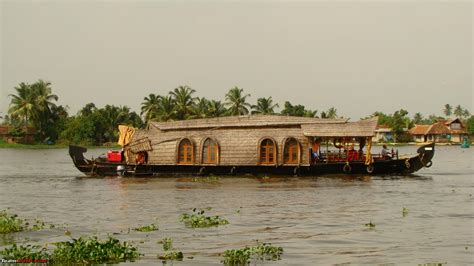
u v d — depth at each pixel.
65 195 30.42
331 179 37.88
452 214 22.58
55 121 116.31
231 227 19.95
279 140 39.72
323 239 17.72
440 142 133.75
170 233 18.92
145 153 41.53
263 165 39.50
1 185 36.72
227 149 40.00
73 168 54.88
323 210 23.89
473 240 17.34
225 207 24.98
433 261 14.82
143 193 30.77
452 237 17.83
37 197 29.62
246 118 40.94
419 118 186.62
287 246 16.73
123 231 19.41
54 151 99.81
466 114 185.88
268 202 26.55
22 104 106.94
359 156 41.03
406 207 24.67
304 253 15.82
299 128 40.16
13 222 20.08
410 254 15.61
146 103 102.56
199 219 20.73
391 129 133.38
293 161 39.59
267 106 104.25
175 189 32.56
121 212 23.83
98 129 113.62
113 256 15.38
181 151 40.59
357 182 36.03
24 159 73.38
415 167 40.19
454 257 15.23
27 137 111.75
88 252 15.35
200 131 40.84
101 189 33.28
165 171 40.84
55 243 17.47
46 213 23.83
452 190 31.41
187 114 100.69
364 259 15.09
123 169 41.28
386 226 19.91
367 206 25.06
